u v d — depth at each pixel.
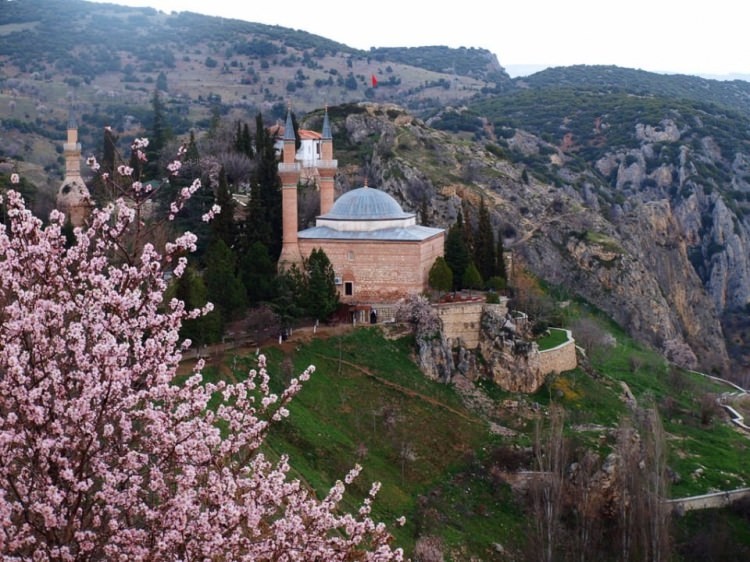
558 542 69.38
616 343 123.06
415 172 146.88
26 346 22.78
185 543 22.94
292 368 74.00
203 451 24.19
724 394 115.44
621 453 74.50
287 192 88.50
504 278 102.94
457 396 82.88
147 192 29.61
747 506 78.31
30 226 24.36
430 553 60.75
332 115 173.38
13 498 22.50
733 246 195.25
